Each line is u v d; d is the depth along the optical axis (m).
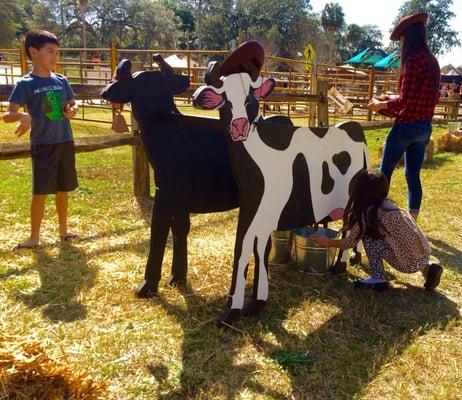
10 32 53.72
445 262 4.13
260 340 2.83
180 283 3.51
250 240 2.92
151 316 3.05
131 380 2.42
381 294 3.46
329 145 3.42
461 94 20.52
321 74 17.88
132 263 3.87
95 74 21.61
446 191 6.56
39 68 3.84
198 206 3.27
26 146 4.01
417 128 4.30
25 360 1.83
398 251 3.37
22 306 3.12
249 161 2.80
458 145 10.55
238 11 71.25
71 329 2.86
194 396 2.33
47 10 67.44
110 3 64.06
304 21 70.19
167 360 2.60
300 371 2.54
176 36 68.31
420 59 4.14
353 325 3.03
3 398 1.77
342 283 3.66
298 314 3.14
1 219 4.81
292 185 3.12
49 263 3.81
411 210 4.68
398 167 8.30
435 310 3.26
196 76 13.69
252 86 2.73
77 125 12.38
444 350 2.77
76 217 5.03
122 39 66.88
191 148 3.17
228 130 2.67
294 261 3.90
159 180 3.14
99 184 6.50
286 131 3.00
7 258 3.86
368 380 2.48
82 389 1.93
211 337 2.84
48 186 3.98
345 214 3.44
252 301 3.10
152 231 3.24
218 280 3.61
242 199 2.85
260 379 2.47
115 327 2.91
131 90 2.96
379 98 4.46
